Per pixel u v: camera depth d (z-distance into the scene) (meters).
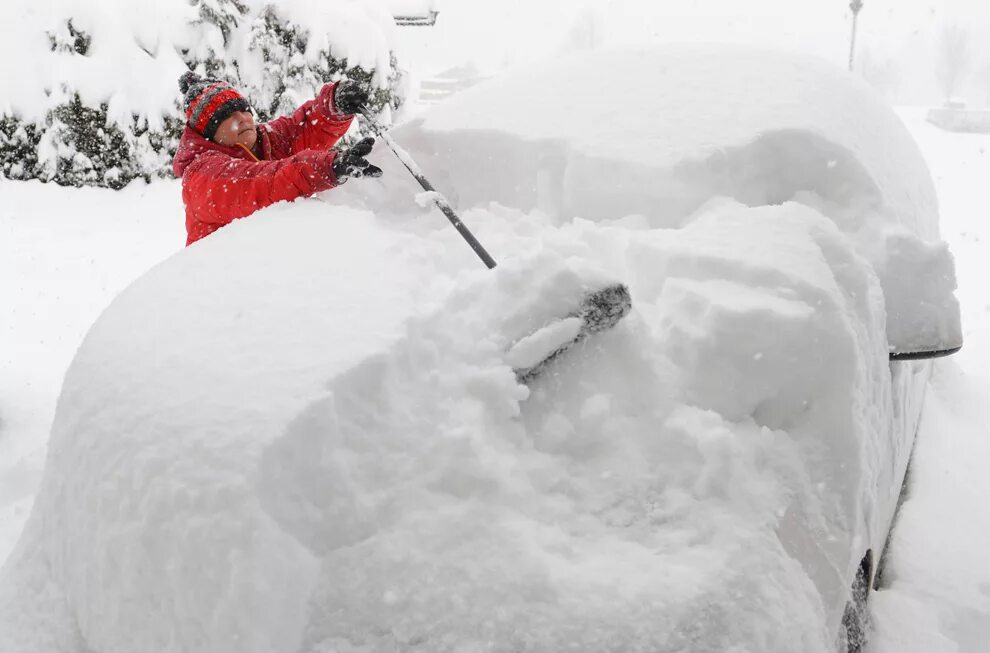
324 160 2.45
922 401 3.51
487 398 1.53
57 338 5.67
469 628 1.25
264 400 1.39
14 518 3.47
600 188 2.29
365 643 1.25
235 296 1.80
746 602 1.30
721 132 2.29
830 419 1.61
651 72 2.66
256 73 9.57
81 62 8.64
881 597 2.37
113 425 1.50
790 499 1.52
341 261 1.90
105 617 1.43
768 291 1.71
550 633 1.24
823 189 2.27
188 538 1.28
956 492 3.02
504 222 2.44
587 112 2.53
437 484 1.39
